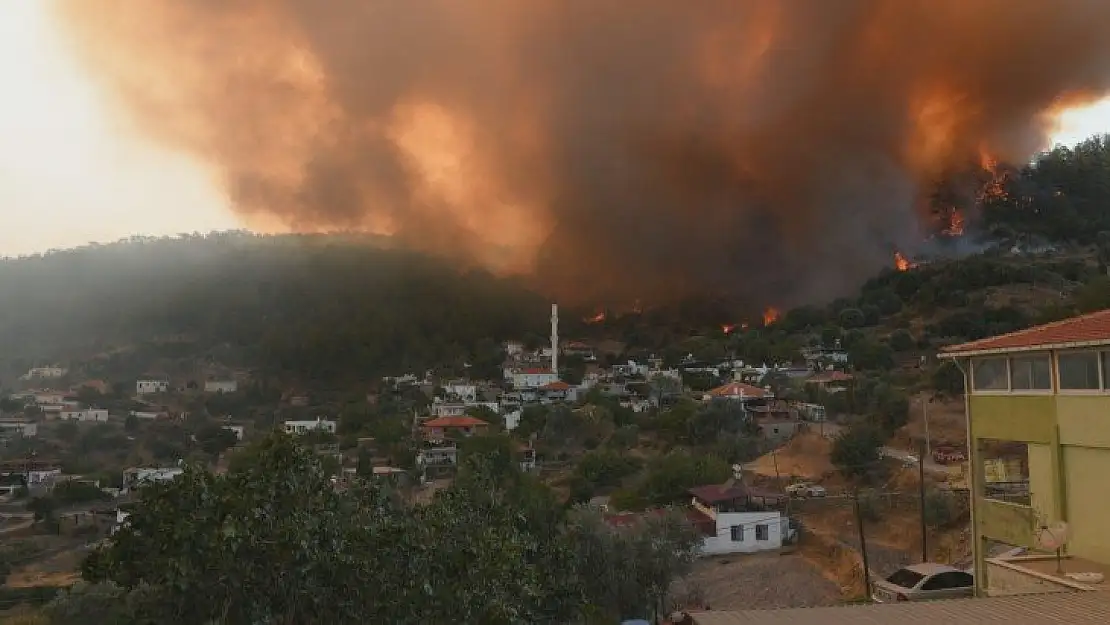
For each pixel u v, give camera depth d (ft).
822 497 175.52
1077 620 37.19
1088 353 58.03
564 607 73.92
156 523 49.16
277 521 49.96
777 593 126.72
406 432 358.84
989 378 67.97
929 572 73.36
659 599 107.86
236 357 625.00
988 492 73.51
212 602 48.19
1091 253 536.83
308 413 462.60
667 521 126.00
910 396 254.27
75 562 204.64
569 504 203.21
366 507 57.26
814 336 508.94
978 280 476.95
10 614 138.72
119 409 476.13
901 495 160.35
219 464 330.13
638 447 289.94
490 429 339.36
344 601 50.70
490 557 54.34
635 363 562.25
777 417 295.28
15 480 302.66
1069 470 59.47
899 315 486.79
